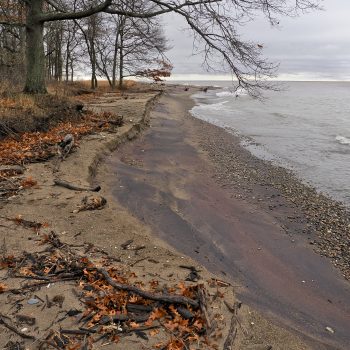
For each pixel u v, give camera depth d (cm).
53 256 546
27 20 1444
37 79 1483
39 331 406
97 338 400
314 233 884
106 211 763
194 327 424
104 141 1270
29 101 1321
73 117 1465
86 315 430
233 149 1596
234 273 680
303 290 664
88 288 477
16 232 621
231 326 447
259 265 723
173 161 1330
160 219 848
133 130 1556
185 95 3825
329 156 1542
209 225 857
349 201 1080
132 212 861
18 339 396
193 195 1033
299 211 999
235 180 1204
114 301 450
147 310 444
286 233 875
